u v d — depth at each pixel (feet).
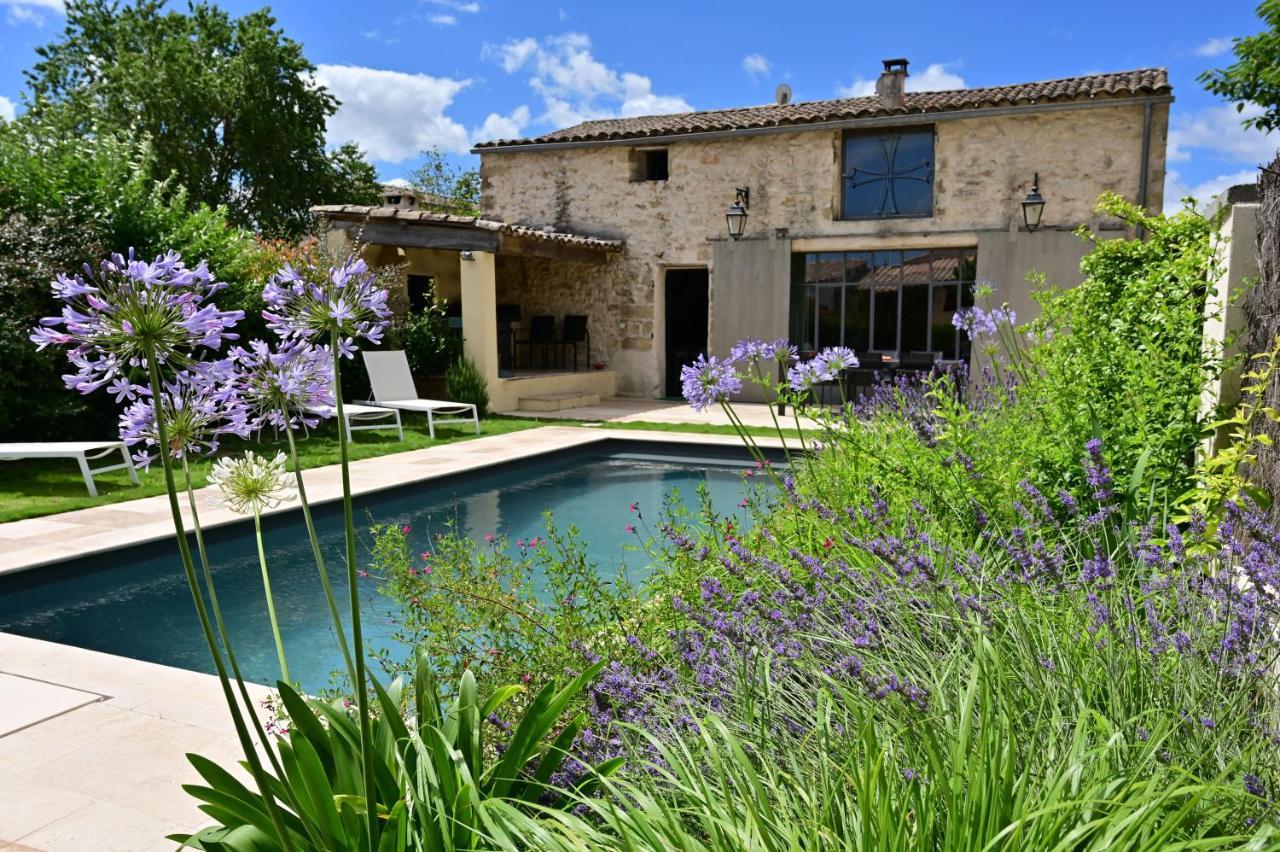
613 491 27.30
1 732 9.24
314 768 4.74
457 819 5.09
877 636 6.61
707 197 45.68
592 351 49.88
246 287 33.04
